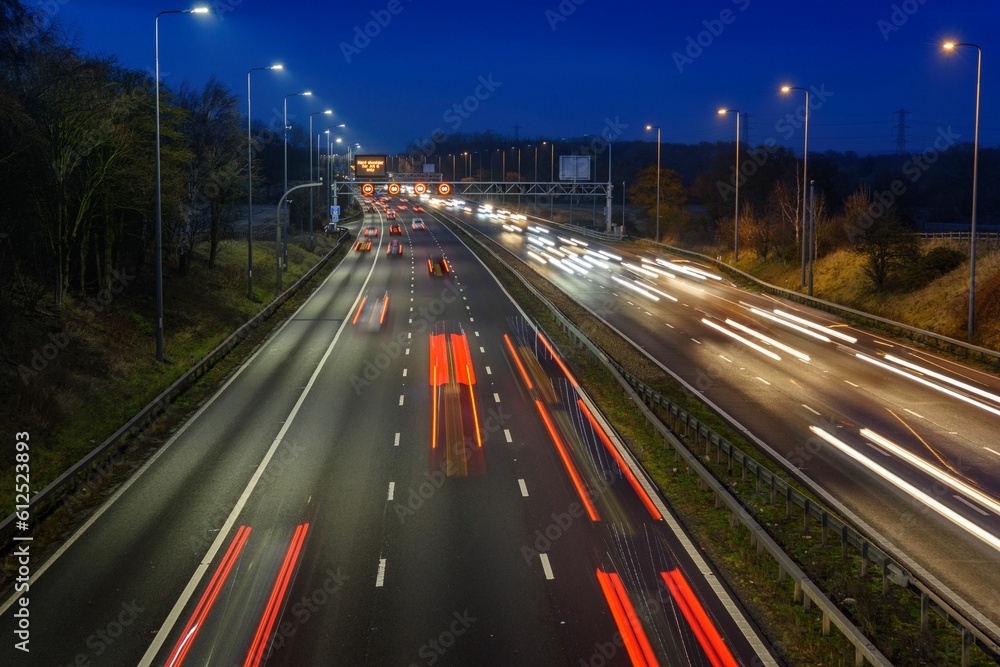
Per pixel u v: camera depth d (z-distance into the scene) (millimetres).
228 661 14242
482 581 17344
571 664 13969
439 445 28016
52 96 38562
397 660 14156
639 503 22156
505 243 111625
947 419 31344
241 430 30156
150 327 46594
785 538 19469
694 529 20281
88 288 50000
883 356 44438
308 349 46406
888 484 23781
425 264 89875
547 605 16203
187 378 36188
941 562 18406
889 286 59344
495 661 14094
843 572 17594
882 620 15297
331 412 32719
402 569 18000
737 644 14648
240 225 120188
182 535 20203
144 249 57938
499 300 65375
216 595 16844
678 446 24875
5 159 33719
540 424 30531
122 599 16719
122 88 48156
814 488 23422
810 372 40188
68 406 30703
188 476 24906
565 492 23109
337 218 120125
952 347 45812
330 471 25234
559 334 50375
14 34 35094
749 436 28844
